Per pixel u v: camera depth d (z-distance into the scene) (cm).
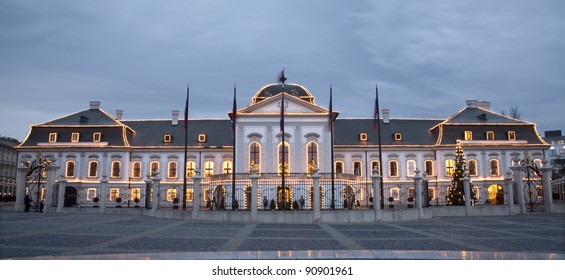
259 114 5019
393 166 5800
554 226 2191
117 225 2133
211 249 1345
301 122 5025
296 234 1786
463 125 5825
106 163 5638
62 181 3316
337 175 4091
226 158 5775
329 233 1830
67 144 5656
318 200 2422
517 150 5719
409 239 1620
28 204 3325
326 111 5028
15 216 2734
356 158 5812
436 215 2956
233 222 2405
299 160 4941
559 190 6100
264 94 5397
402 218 2589
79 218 2612
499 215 3139
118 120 6272
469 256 1219
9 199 4747
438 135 5919
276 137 4997
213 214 2506
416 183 2809
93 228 1953
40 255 1202
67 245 1391
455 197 4103
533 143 5744
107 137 5728
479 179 5631
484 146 5697
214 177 4409
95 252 1260
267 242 1521
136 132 6031
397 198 5681
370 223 2397
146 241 1506
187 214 2636
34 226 2016
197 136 5959
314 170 2477
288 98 5081
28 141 5681
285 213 2403
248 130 5016
